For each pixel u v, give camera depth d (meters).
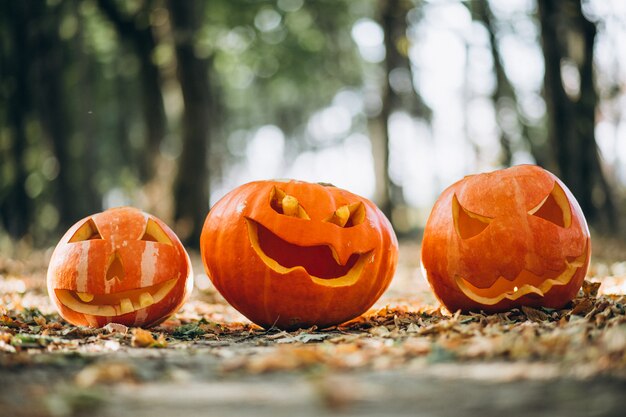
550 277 6.38
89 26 26.34
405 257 19.38
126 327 6.16
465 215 6.65
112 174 36.22
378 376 3.89
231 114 40.91
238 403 3.38
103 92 31.64
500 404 3.21
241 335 6.36
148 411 3.26
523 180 6.48
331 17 26.86
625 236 19.52
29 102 23.77
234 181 52.91
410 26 27.28
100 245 6.32
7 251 20.31
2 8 23.38
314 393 3.47
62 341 5.36
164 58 20.30
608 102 24.09
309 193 6.36
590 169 19.94
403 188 37.69
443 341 4.77
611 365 3.73
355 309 6.44
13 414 3.19
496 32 25.41
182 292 6.66
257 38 23.69
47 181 25.28
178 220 19.94
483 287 6.37
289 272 6.18
